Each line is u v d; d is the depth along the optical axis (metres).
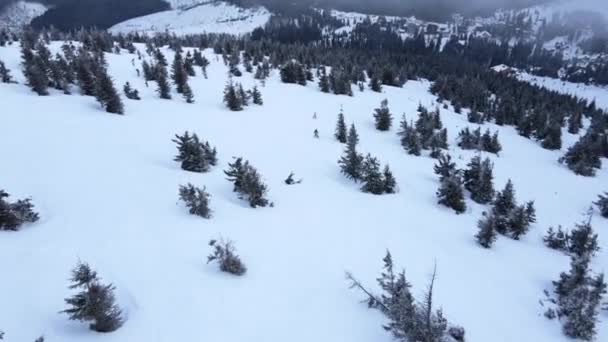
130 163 22.81
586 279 14.65
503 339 11.91
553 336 12.79
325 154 32.41
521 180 34.28
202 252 13.84
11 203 14.77
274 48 98.62
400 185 27.62
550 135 51.12
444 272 15.66
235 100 43.38
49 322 9.15
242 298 11.50
